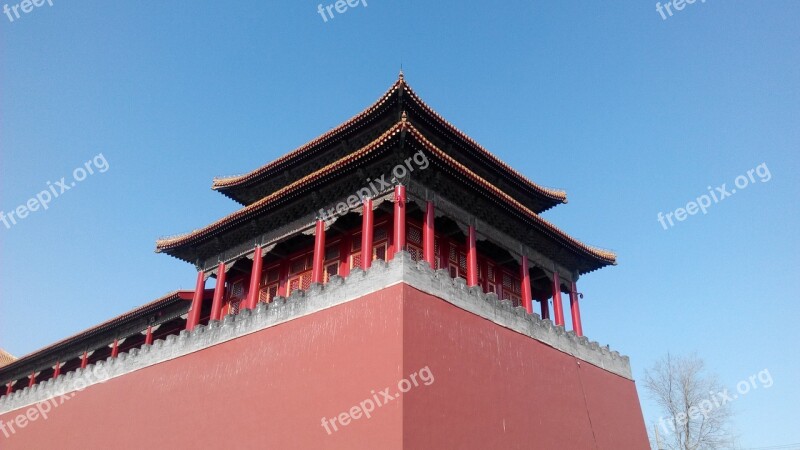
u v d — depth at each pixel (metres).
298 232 37.50
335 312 29.67
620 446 37.25
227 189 47.44
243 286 45.03
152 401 35.75
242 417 30.16
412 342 26.39
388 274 28.64
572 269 44.91
